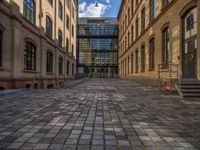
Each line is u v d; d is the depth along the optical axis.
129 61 35.19
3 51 13.21
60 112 6.43
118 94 11.80
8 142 3.75
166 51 16.02
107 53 58.12
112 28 58.12
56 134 4.22
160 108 7.26
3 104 7.89
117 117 5.81
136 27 28.62
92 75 57.97
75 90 14.53
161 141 3.88
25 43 16.92
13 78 14.23
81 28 57.97
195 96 10.30
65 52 32.66
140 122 5.28
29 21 17.31
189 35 12.35
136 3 28.91
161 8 16.52
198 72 11.16
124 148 3.53
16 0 14.69
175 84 11.90
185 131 4.53
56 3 26.69
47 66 23.41
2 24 13.02
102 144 3.70
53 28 25.77
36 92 12.67
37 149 3.44
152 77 19.34
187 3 12.22
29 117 5.70
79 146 3.59
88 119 5.54
